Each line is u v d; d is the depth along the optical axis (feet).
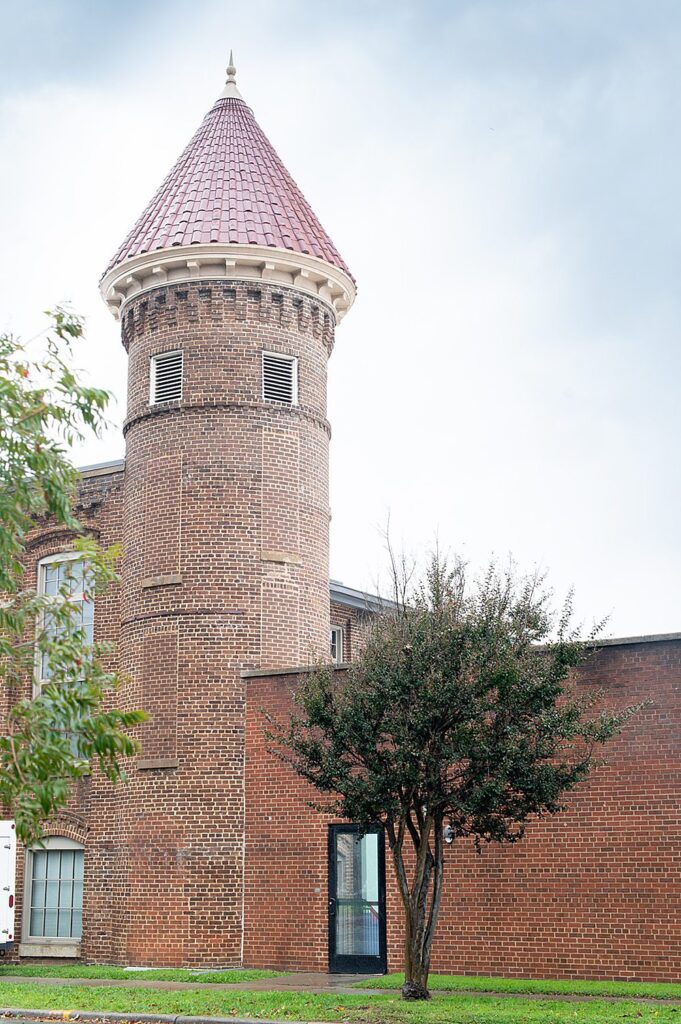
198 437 90.84
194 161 100.94
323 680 63.77
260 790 84.02
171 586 88.84
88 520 98.89
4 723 95.96
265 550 89.97
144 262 93.91
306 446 94.07
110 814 91.45
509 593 62.64
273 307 94.32
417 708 59.00
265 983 71.97
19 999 64.44
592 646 68.90
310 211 100.83
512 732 58.39
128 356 97.81
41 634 42.34
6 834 82.12
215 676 86.74
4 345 46.11
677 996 61.11
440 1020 51.90
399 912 75.82
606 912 68.59
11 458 44.34
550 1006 56.18
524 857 71.46
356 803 60.23
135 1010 58.70
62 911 93.66
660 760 68.49
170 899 83.66
